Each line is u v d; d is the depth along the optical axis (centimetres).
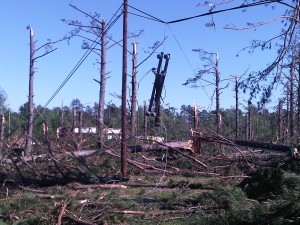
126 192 1388
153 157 2056
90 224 948
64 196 1209
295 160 1116
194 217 959
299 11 1187
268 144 1691
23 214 1002
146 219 1033
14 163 1564
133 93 2783
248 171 1673
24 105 4181
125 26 1752
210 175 1750
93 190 1427
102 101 2950
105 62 2956
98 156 1908
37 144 1678
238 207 877
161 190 1420
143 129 2527
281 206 845
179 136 2528
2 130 2483
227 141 1864
